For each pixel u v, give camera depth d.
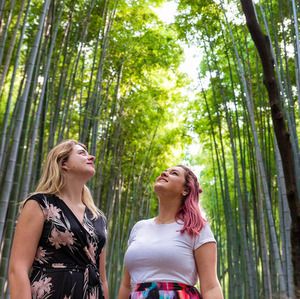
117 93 8.69
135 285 1.99
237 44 7.73
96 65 8.80
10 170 4.81
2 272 4.99
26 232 1.74
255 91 7.64
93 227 1.87
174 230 2.03
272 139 7.30
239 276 7.33
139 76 9.29
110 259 9.28
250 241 7.24
